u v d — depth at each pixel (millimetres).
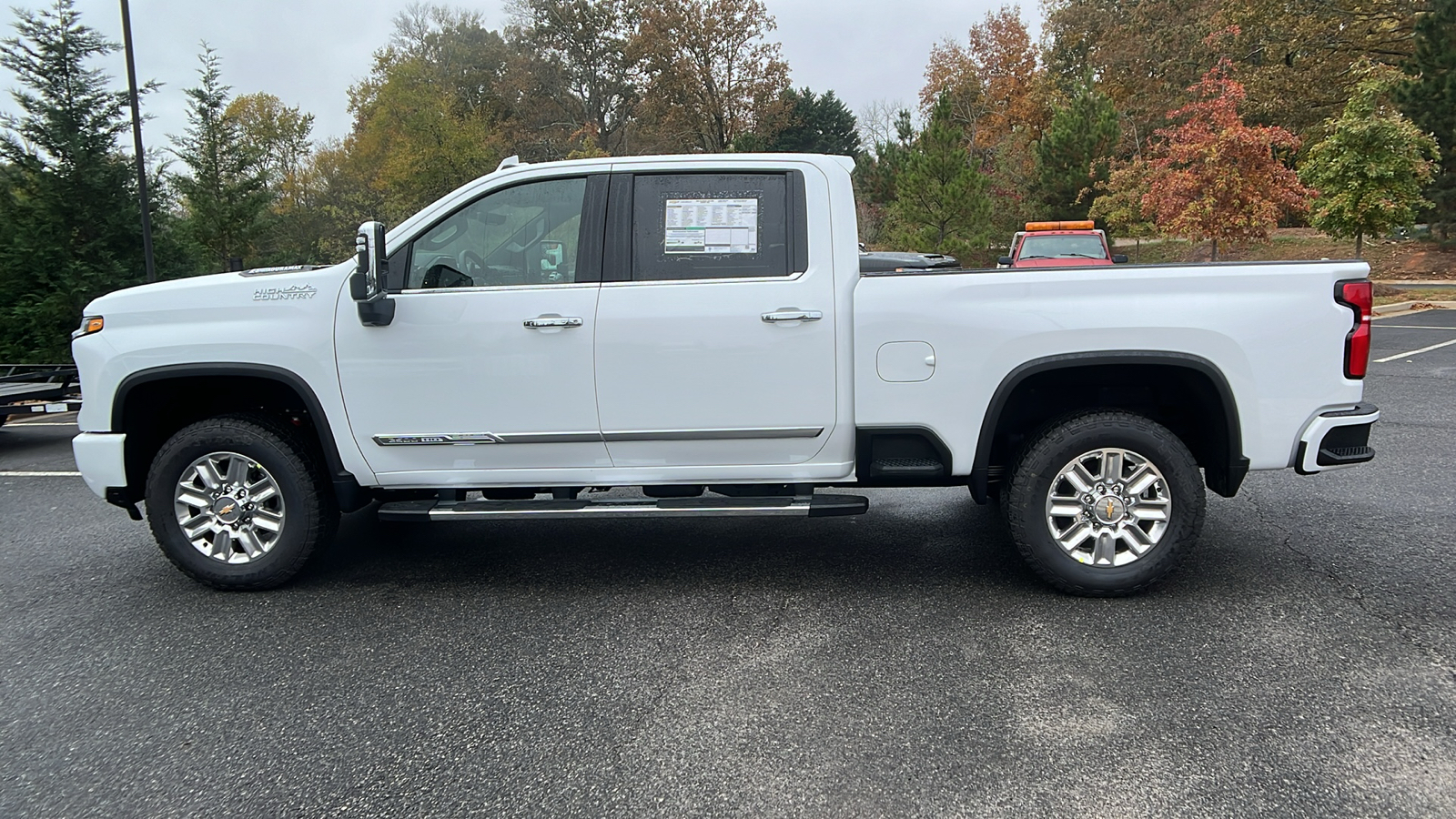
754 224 4141
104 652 3750
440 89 46031
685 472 4246
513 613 4090
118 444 4352
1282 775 2617
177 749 2939
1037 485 3998
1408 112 23422
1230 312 3852
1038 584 4293
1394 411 8430
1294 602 3947
